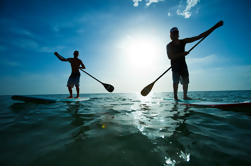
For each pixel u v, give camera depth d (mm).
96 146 858
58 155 750
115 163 679
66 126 1287
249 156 728
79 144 888
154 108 2439
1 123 1392
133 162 687
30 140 953
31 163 671
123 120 1521
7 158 710
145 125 1315
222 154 748
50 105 2846
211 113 1861
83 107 2582
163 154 758
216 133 1080
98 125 1317
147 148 829
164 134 1062
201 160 693
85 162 687
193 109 2219
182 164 664
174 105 2801
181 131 1130
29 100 3633
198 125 1303
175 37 3148
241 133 1081
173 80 3326
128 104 3160
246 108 2123
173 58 3271
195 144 875
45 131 1144
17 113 1949
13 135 1047
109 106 2766
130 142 917
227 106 2219
